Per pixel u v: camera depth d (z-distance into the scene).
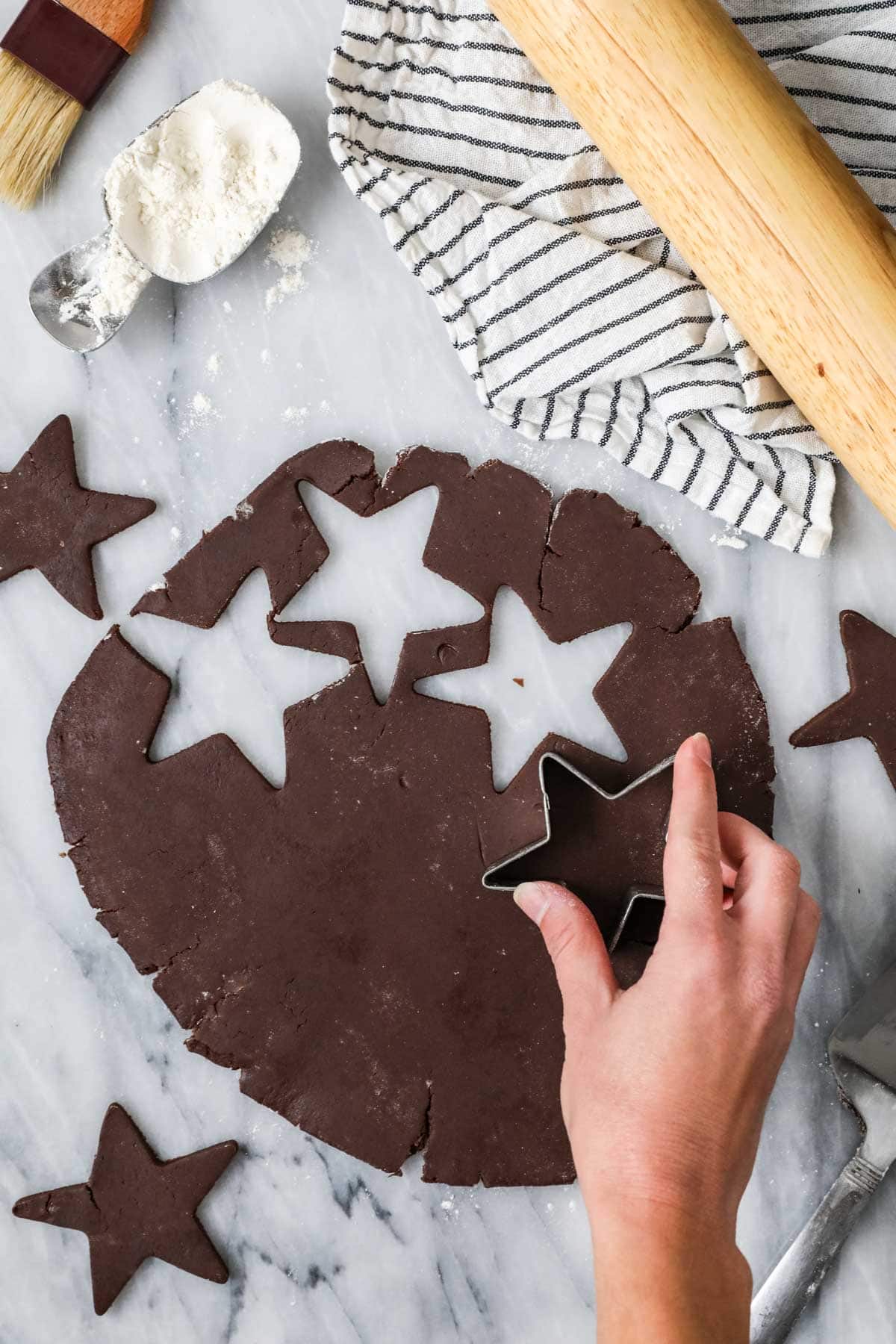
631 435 0.76
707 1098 0.65
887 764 0.76
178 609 0.77
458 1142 0.77
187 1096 0.78
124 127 0.78
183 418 0.78
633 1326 0.63
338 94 0.75
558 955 0.69
